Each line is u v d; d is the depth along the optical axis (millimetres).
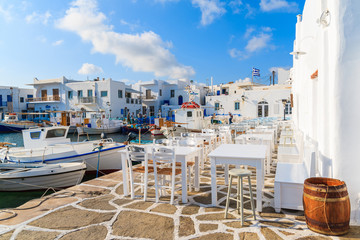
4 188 8367
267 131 9586
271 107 32156
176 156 4504
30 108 46219
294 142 7738
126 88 41312
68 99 39344
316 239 3055
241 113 34656
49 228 3557
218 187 5395
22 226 3639
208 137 8328
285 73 37781
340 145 3463
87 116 37406
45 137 10586
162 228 3473
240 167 7363
